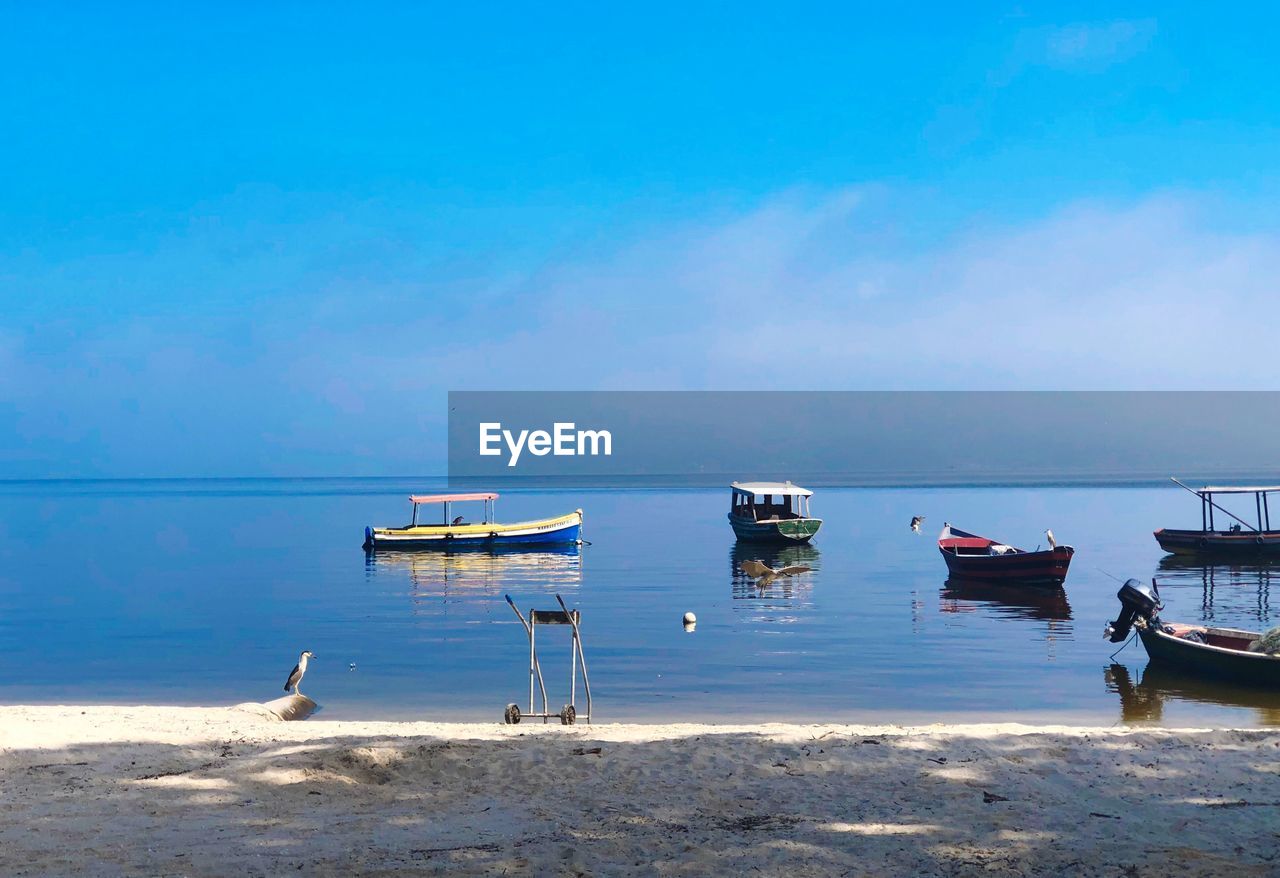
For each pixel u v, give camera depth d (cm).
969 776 1227
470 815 1083
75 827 1025
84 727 1566
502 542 6644
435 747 1358
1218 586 4472
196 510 14562
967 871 888
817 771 1262
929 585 4497
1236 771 1245
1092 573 5041
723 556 6125
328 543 7744
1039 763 1288
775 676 2425
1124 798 1132
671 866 899
